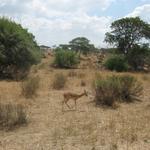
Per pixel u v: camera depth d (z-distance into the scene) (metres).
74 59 51.84
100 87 16.12
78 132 10.47
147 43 61.84
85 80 25.69
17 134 10.39
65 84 22.22
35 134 10.36
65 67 50.91
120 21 63.62
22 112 11.91
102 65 56.75
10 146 9.13
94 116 13.08
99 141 9.53
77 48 95.81
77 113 13.68
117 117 12.92
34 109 14.20
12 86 20.61
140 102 16.75
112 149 8.78
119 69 51.66
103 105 15.46
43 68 45.84
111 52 66.38
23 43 28.59
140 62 60.59
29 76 29.23
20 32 28.88
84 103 15.99
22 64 29.14
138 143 9.41
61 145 9.18
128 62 59.03
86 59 71.38
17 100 15.77
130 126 11.30
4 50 27.92
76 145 9.17
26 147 9.02
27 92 17.22
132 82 17.41
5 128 11.02
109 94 15.70
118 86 17.00
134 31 63.78
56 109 14.41
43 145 9.20
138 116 13.14
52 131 10.68
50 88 20.88
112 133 10.38
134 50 60.56
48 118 12.62
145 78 30.33
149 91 20.62
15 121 11.38
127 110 14.53
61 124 11.66
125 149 8.83
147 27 63.81
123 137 9.91
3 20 28.97
